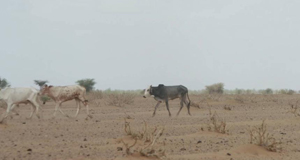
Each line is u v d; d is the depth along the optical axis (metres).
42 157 34.00
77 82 150.88
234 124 57.44
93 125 55.59
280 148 39.22
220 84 181.12
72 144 40.44
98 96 128.38
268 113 77.50
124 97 108.38
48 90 64.44
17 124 55.28
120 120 62.78
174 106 98.31
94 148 37.88
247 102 110.12
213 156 36.00
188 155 36.16
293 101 117.06
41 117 64.44
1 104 82.62
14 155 34.50
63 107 94.38
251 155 37.28
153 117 68.75
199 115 72.88
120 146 38.44
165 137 44.97
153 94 69.31
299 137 47.19
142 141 40.75
